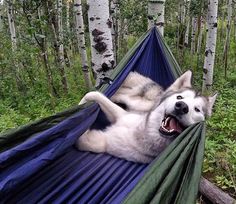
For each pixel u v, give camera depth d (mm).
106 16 1187
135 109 910
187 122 770
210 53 2318
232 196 1053
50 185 671
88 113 750
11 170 609
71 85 2842
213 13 2270
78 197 662
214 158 1244
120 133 789
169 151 680
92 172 726
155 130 775
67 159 746
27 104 2203
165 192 598
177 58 3795
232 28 5262
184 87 854
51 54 3346
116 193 677
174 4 4367
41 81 2689
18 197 632
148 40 1108
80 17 2564
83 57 2588
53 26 2354
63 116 704
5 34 3461
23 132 659
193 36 3678
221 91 2430
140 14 3305
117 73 956
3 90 2582
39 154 638
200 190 1007
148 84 951
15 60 2646
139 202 575
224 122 1600
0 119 1730
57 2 3037
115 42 3047
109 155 791
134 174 738
